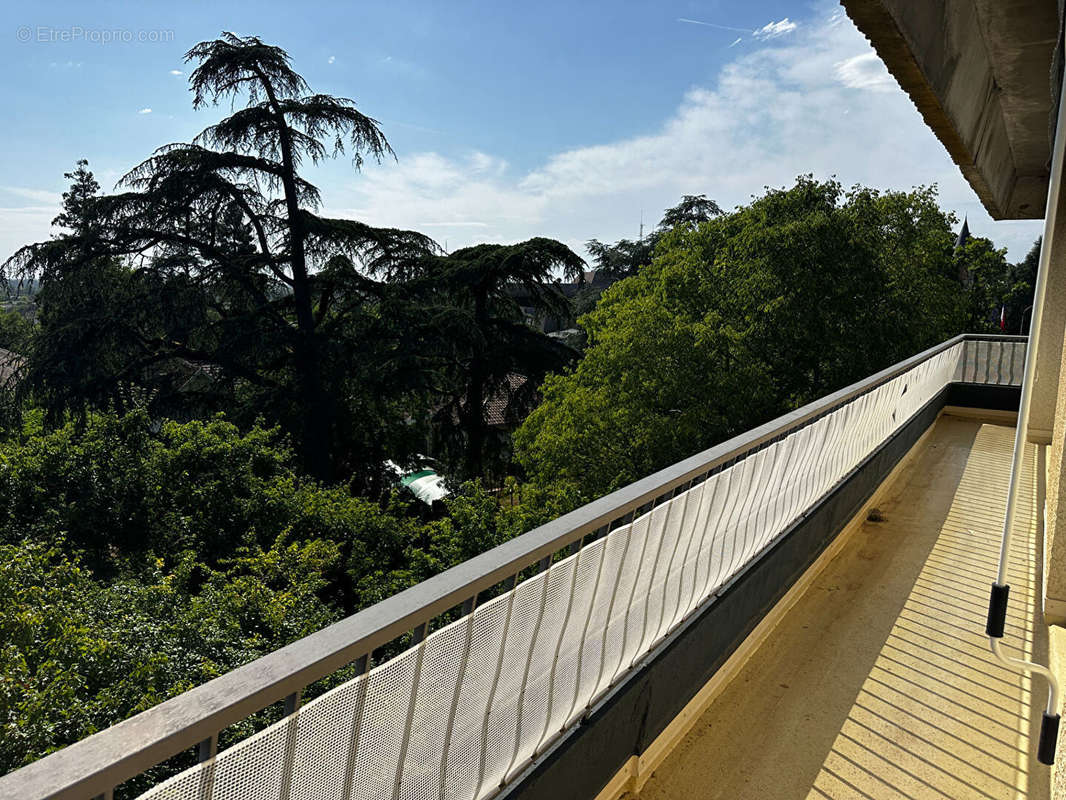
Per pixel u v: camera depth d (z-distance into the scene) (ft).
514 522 68.95
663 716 8.54
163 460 68.80
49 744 28.35
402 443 106.63
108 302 92.73
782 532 12.25
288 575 57.41
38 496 62.34
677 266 94.22
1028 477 20.11
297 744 3.71
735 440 9.09
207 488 68.80
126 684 35.19
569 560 6.07
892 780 8.43
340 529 71.77
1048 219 4.33
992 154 14.15
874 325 84.64
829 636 11.77
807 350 85.20
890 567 14.47
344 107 94.79
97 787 2.66
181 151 90.38
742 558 10.58
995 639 5.13
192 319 94.73
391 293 94.07
